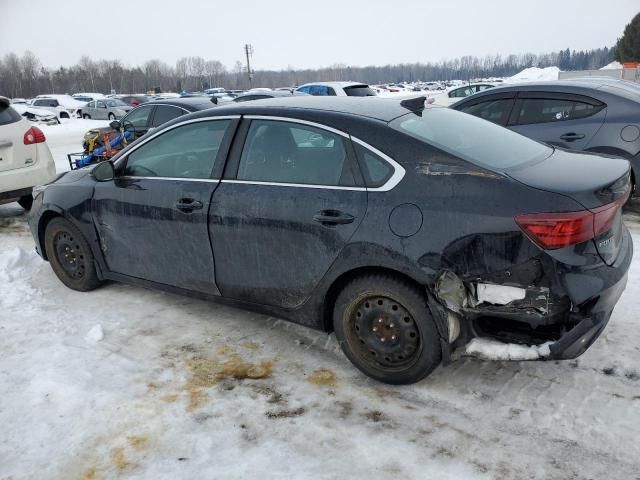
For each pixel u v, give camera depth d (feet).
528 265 8.38
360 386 10.32
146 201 12.57
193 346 12.01
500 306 8.73
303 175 10.49
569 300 8.47
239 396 10.12
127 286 15.46
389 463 8.29
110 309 13.96
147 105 30.66
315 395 10.09
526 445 8.54
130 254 13.43
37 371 11.03
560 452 8.35
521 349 8.87
